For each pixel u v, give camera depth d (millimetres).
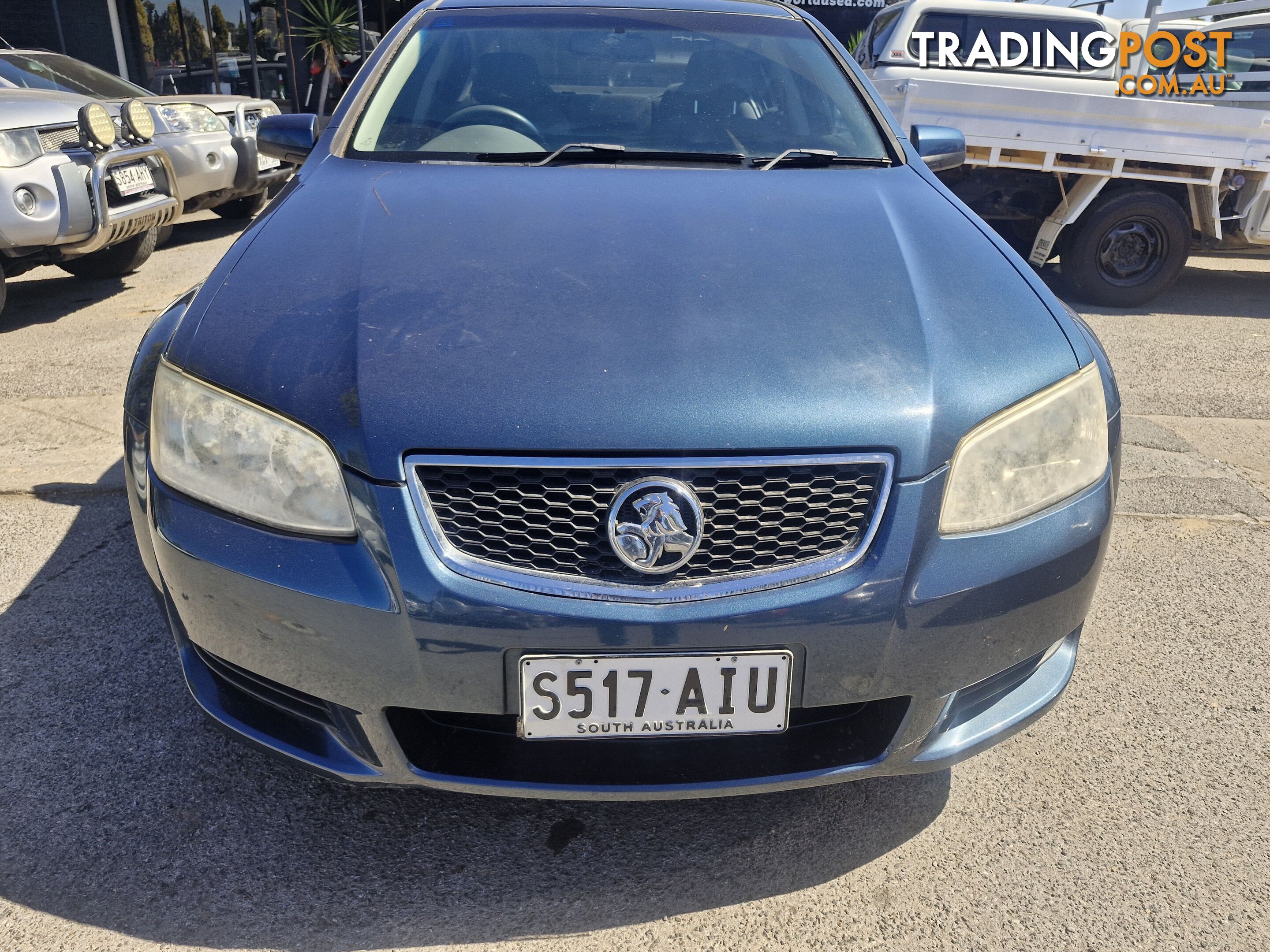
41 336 4684
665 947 1498
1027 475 1475
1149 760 1932
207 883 1592
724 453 1351
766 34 2604
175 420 1494
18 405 3725
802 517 1370
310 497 1383
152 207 5191
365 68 2504
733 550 1364
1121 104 5336
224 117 6617
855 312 1550
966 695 1525
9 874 1594
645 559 1330
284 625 1396
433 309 1521
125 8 13031
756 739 1466
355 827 1719
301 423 1396
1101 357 1778
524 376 1396
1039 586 1470
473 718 1467
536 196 1905
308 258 1684
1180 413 3938
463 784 1430
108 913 1529
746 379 1406
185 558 1449
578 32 2545
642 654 1345
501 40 2520
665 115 2334
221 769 1845
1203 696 2139
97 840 1671
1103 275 5770
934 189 2088
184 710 2004
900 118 5602
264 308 1564
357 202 1896
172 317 1830
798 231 1782
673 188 1966
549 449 1337
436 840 1695
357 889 1590
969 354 1512
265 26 14500
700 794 1430
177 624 1584
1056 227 5715
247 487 1419
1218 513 3039
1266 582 2639
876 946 1504
